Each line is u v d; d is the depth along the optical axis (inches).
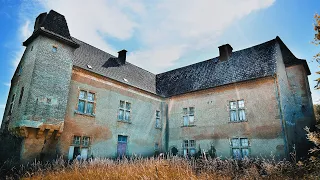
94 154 520.4
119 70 698.2
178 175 281.6
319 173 288.8
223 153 574.9
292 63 636.7
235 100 597.3
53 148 450.0
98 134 541.6
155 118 722.8
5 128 489.4
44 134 441.7
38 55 462.0
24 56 532.1
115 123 590.9
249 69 609.6
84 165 378.3
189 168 335.0
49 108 449.7
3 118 536.1
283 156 480.4
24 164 401.7
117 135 587.5
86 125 521.3
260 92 557.9
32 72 445.7
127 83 650.2
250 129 548.1
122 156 545.3
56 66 483.8
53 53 487.2
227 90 621.3
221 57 729.0
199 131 643.5
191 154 634.2
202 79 709.3
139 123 661.3
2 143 480.7
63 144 468.1
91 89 554.9
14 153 430.3
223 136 589.3
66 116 486.6
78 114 511.8
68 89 494.0
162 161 351.9
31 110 424.5
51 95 459.5
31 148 418.3
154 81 855.7
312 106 637.3
